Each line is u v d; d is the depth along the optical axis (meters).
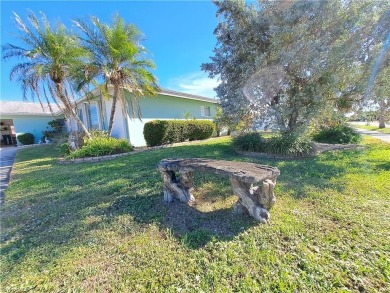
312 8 6.05
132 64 9.82
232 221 2.85
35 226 3.14
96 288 1.90
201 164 3.24
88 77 9.66
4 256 2.44
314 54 5.99
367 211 2.98
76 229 2.90
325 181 4.26
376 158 6.00
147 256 2.26
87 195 4.19
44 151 12.91
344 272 1.91
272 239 2.43
